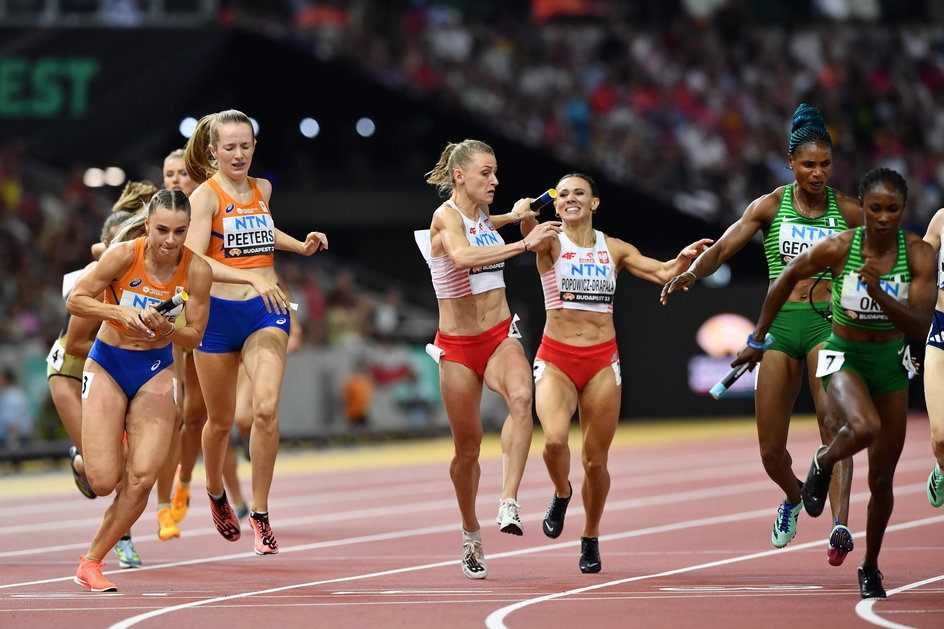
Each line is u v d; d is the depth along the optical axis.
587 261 26.30
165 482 32.50
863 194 21.30
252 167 81.56
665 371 87.25
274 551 27.97
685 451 65.50
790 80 102.88
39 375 63.88
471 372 26.38
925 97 105.62
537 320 81.62
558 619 20.72
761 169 95.44
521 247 24.95
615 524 36.94
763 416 25.31
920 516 36.78
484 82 92.06
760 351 23.09
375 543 33.62
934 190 99.75
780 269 25.45
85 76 69.75
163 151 76.12
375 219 84.12
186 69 71.00
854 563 27.55
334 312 76.44
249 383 36.19
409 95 81.25
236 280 27.27
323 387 72.38
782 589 23.72
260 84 76.06
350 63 78.50
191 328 25.06
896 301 21.09
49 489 52.94
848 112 101.75
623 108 95.56
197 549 32.81
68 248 74.25
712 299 87.19
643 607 21.80
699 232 84.00
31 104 69.38
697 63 100.94
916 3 112.19
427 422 76.69
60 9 73.25
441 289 26.48
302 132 81.25
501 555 30.73
